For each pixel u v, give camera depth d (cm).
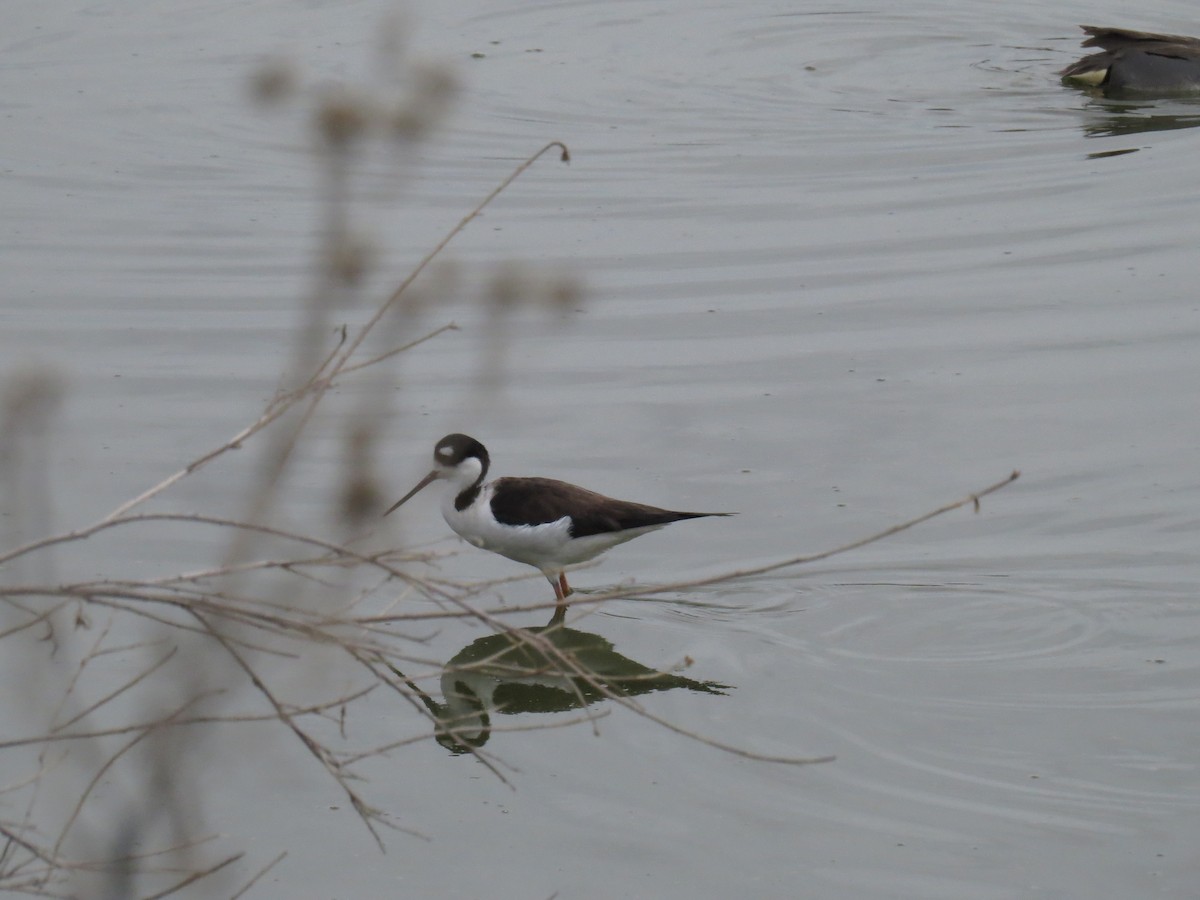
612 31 2923
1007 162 2223
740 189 2131
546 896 905
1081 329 1697
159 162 2216
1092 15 3038
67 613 1175
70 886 895
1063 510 1333
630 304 1777
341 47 2730
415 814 987
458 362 1641
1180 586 1212
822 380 1599
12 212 2023
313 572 1133
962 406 1534
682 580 1270
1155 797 977
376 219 1973
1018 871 915
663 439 1482
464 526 1299
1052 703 1077
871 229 1991
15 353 1633
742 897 902
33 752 1021
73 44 2770
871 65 2739
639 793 1005
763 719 1076
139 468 1406
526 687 1152
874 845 943
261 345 1661
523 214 2022
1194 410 1508
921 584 1234
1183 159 2206
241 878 920
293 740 1062
